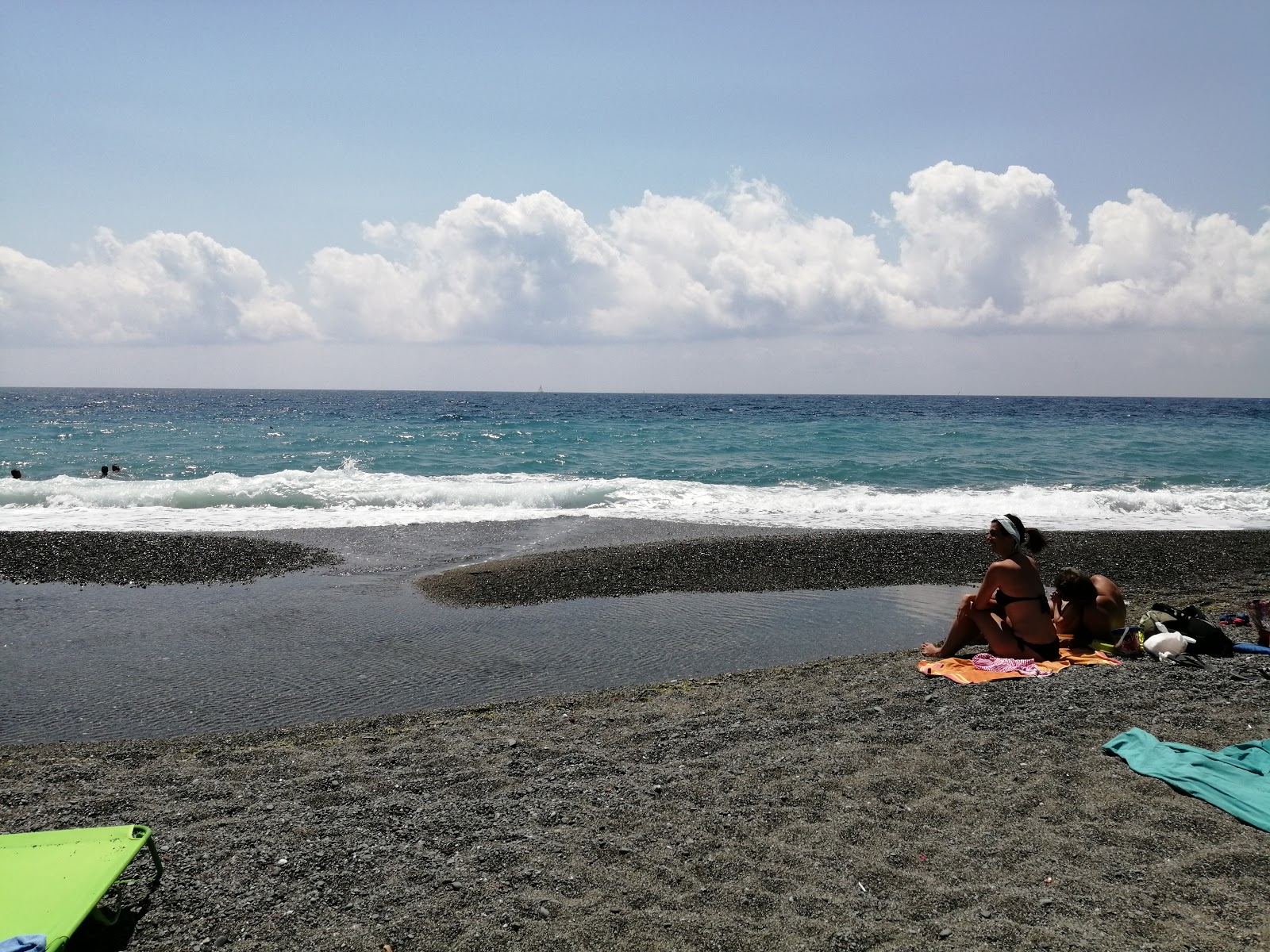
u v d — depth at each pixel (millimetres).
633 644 9570
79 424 52062
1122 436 44312
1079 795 4781
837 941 3453
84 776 5676
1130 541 16078
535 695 7805
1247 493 23781
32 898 3334
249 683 8141
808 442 39656
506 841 4375
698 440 40875
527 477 26891
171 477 27828
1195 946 3354
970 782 5016
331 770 5648
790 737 5938
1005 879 3930
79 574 12898
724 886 3900
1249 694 6297
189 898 3863
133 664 8734
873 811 4680
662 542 15547
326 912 3730
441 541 15898
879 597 12000
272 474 25328
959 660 7625
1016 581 7496
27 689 7965
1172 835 4293
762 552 14578
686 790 5012
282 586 12336
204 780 5508
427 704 7562
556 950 3420
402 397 165125
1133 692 6445
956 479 26984
